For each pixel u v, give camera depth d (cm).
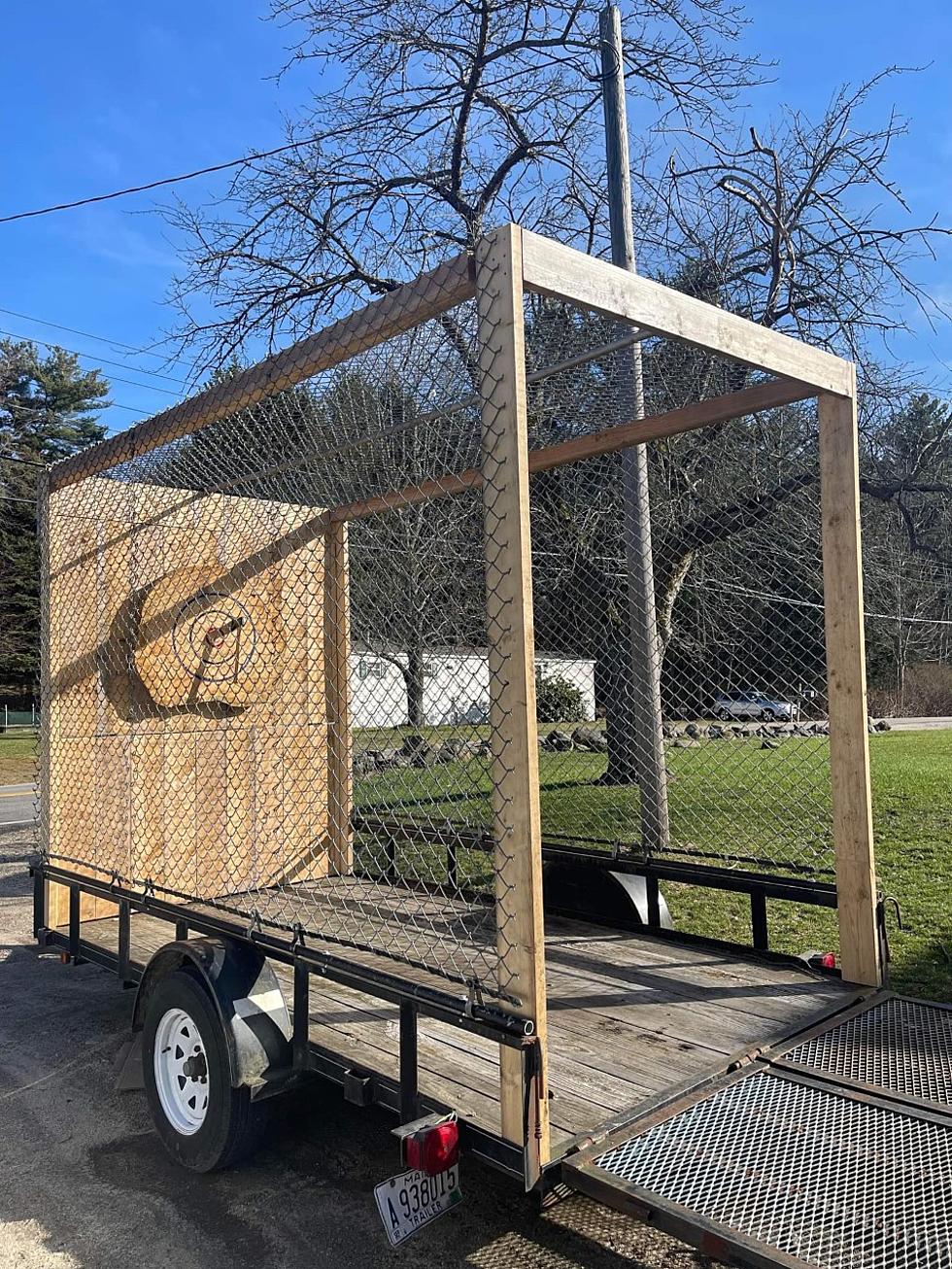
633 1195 179
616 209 699
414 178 930
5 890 782
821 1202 174
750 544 845
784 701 834
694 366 471
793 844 660
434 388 328
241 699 462
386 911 384
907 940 475
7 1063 384
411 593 532
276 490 442
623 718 834
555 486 721
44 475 451
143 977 307
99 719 427
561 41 860
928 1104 214
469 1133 204
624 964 346
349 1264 233
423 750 494
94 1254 238
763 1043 259
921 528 1118
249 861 458
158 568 436
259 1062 260
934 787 991
